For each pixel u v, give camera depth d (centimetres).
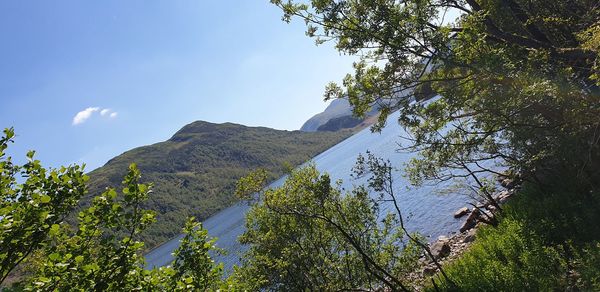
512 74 1220
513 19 1623
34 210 541
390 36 1245
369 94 1382
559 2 1630
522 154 1811
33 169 585
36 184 577
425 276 2222
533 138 1596
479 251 1792
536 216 1719
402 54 1327
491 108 1283
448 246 2577
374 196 4725
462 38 1244
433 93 1385
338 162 15450
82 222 615
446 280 1716
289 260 1875
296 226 1955
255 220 2066
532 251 1429
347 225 1833
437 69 1313
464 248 2433
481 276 1526
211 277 792
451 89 1302
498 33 1525
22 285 575
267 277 1945
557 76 1213
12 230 517
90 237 616
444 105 1324
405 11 1270
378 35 1275
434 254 2605
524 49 1419
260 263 1939
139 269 661
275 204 1855
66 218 623
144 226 646
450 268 1900
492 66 1155
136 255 644
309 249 1911
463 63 1266
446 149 1521
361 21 1312
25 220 537
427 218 3519
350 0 1305
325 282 1853
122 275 616
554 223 1559
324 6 1307
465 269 1680
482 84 1259
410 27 1261
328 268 1870
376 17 1285
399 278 1900
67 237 618
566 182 1730
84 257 604
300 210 1866
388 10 1270
